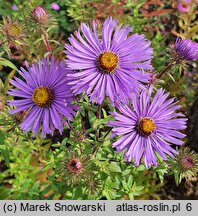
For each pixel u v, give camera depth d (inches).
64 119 8.9
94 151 10.1
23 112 9.6
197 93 14.9
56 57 13.2
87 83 8.0
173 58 9.7
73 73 8.2
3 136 10.4
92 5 15.9
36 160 12.0
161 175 10.1
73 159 8.7
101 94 8.0
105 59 8.1
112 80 8.2
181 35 15.0
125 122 8.5
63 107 8.3
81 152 9.6
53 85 8.5
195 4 15.4
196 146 14.6
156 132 8.7
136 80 8.1
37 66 8.7
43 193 10.5
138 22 15.0
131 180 10.8
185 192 14.4
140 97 8.6
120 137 8.9
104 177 10.6
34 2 14.8
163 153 8.5
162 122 8.7
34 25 10.4
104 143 10.1
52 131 8.4
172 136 8.7
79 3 15.3
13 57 14.0
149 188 13.2
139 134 8.6
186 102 14.8
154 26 16.5
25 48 13.6
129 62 8.2
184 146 14.5
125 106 8.5
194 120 14.6
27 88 8.7
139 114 8.7
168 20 17.0
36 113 8.5
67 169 8.7
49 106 8.4
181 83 14.1
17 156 11.7
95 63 8.2
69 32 15.8
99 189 9.9
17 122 9.9
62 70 8.4
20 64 14.9
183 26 15.3
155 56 14.0
